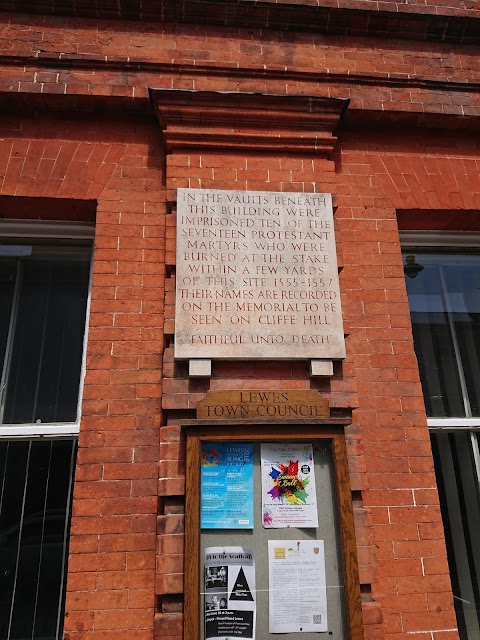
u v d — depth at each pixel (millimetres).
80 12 4363
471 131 4637
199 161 4062
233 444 3299
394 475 3510
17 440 3705
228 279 3688
